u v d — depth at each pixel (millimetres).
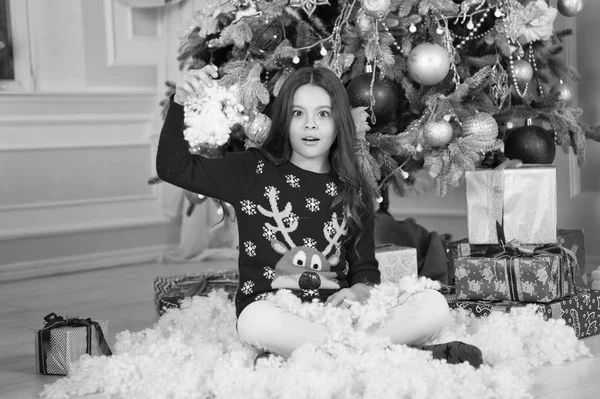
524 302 2668
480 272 2717
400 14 2857
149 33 5199
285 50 2873
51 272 4691
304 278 2375
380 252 2967
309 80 2451
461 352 2150
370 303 2244
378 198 2814
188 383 2072
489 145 2822
